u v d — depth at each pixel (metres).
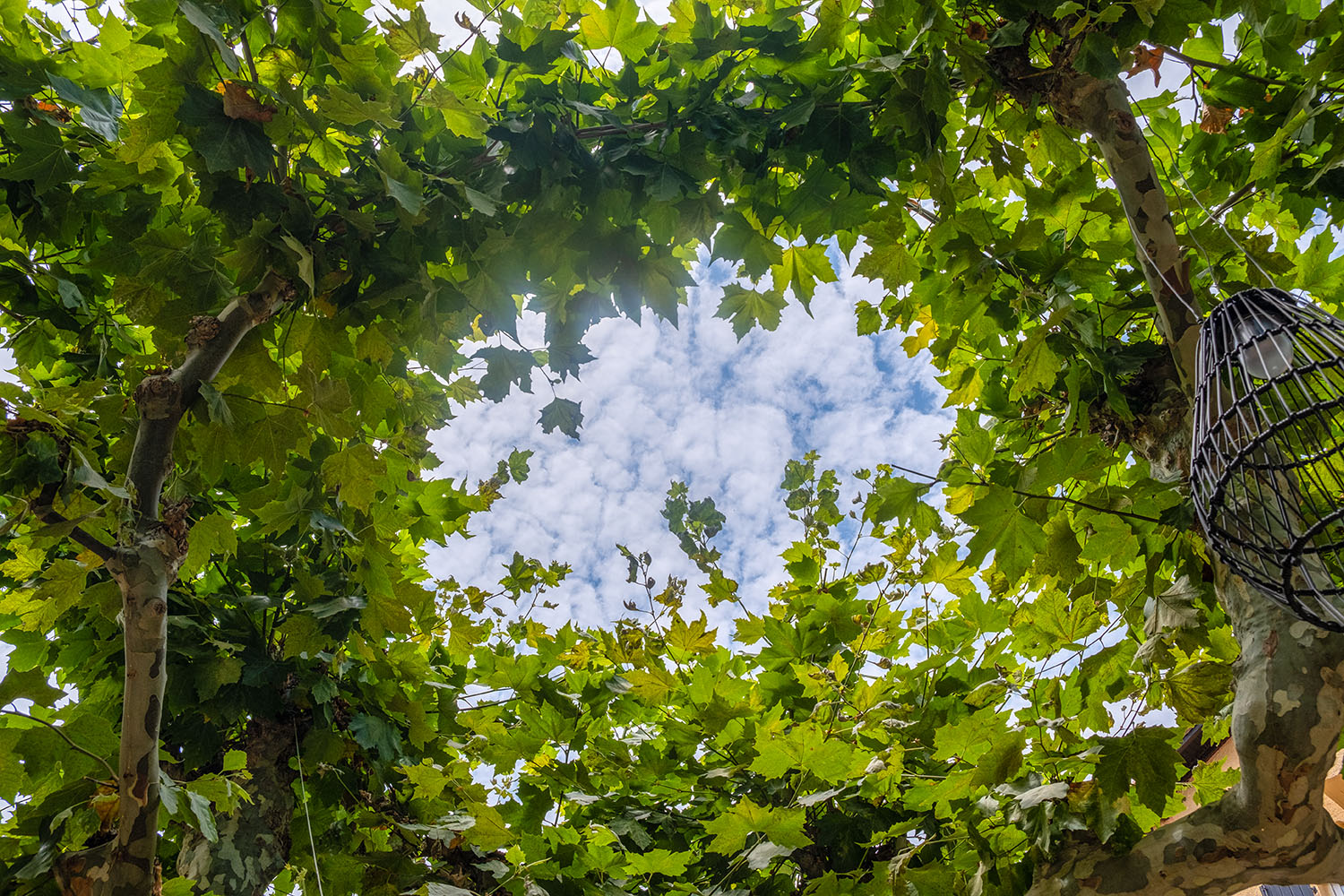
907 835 2.98
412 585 2.54
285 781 2.73
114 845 1.65
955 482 2.45
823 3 2.15
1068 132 2.49
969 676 3.35
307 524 2.47
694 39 2.20
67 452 1.82
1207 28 2.60
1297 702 1.75
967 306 2.57
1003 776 2.27
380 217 2.23
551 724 3.33
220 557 3.01
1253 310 1.38
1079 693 2.58
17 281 2.72
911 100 2.15
